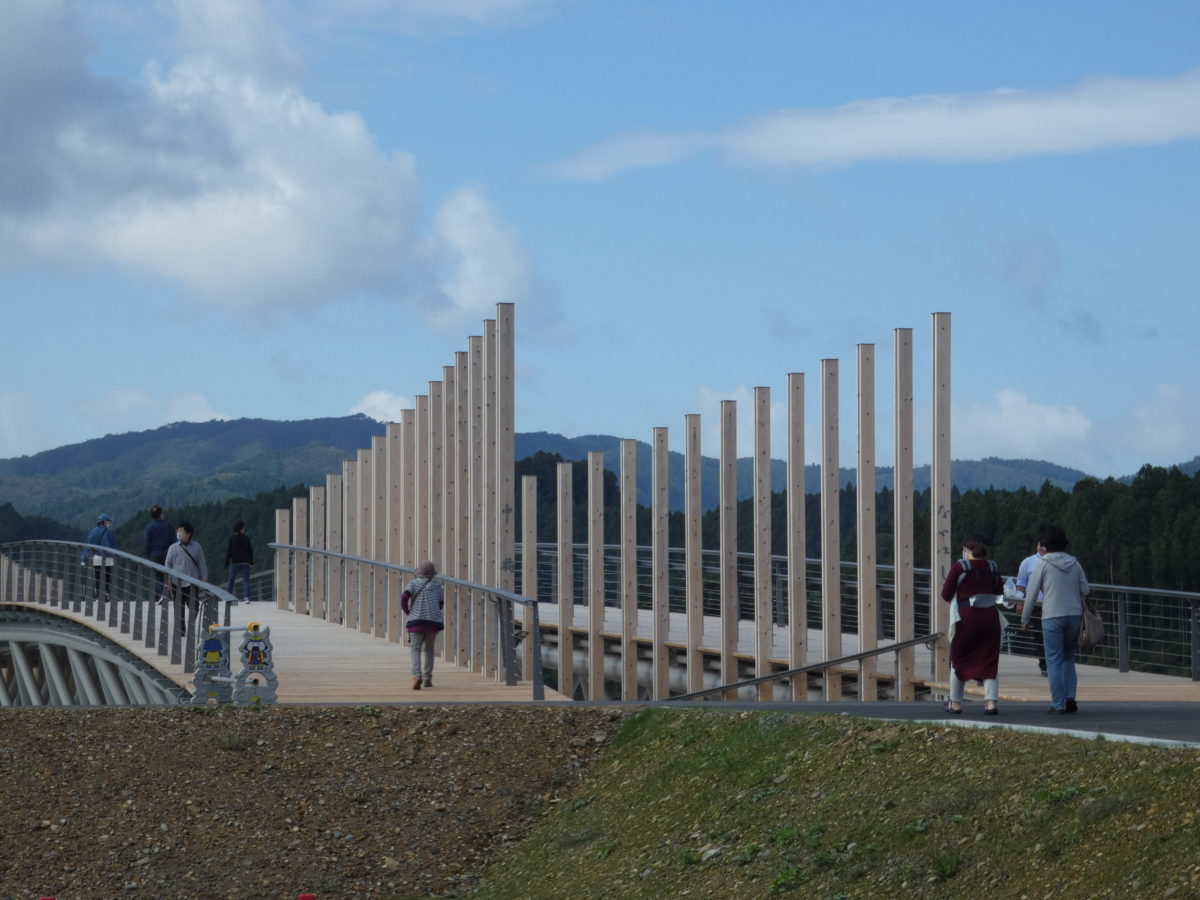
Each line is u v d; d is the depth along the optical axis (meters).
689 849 8.71
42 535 178.38
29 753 10.70
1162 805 6.79
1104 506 52.03
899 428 14.95
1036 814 7.25
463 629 18.23
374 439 23.66
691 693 16.52
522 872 9.41
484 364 18.78
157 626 21.33
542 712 11.87
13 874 9.12
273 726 11.51
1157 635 36.44
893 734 9.27
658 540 18.22
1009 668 17.03
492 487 18.81
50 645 25.62
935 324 14.69
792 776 9.26
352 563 23.84
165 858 9.47
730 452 17.00
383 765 10.95
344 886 9.32
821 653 18.20
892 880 7.18
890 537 55.69
